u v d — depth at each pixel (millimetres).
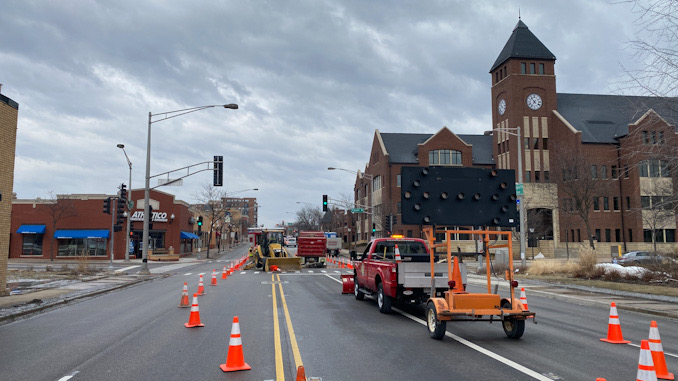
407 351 8367
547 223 56844
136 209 52688
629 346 8867
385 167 63594
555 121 58594
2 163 16609
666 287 18859
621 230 55062
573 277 24609
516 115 58750
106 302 15898
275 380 6566
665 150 15547
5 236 16922
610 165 55531
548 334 10102
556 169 49969
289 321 11562
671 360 7793
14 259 48719
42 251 49562
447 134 63969
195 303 10992
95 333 10211
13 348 8781
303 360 7691
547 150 58656
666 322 12195
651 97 14812
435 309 9320
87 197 50656
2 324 11617
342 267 35250
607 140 55812
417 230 62281
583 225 55062
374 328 10680
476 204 10156
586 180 46281
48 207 49281
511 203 10281
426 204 9969
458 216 10055
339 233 105750
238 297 16781
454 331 10406
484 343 9094
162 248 53375
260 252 34344
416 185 9992
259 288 20156
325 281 23922
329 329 10523
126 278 25203
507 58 59688
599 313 13641
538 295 18734
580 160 47219
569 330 10625
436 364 7438
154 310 13750
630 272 22078
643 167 52469
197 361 7672
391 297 12656
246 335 9812
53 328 10938
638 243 52469
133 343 9109
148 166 28375
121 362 7641
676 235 54125
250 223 183875
